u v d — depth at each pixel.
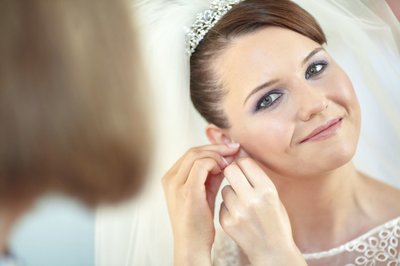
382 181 1.44
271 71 1.27
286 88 1.27
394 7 1.54
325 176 1.32
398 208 1.39
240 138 1.35
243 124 1.33
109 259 1.46
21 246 1.27
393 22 1.51
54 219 1.35
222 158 1.30
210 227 1.25
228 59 1.33
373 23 1.51
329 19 1.49
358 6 1.51
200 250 1.23
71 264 1.37
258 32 1.31
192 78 1.41
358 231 1.38
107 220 1.43
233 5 1.35
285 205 1.37
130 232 1.45
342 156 1.27
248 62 1.29
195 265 1.22
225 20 1.34
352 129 1.29
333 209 1.37
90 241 1.43
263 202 1.15
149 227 1.44
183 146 1.42
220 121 1.38
